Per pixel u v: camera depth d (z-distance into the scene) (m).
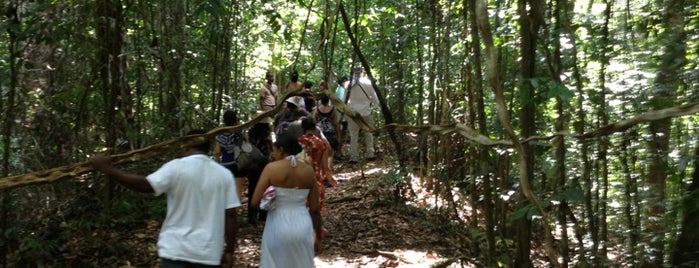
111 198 7.45
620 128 2.70
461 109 8.32
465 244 7.49
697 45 4.26
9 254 5.93
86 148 7.41
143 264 6.44
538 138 2.94
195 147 4.24
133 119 7.87
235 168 7.92
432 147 9.55
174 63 8.82
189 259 4.03
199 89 10.44
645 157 5.09
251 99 14.52
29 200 6.67
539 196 4.51
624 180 5.37
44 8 6.43
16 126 6.57
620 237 5.87
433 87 9.53
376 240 7.82
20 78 6.64
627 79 4.79
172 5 9.04
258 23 13.39
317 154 7.23
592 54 4.89
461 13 7.63
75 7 6.78
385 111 4.03
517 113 5.20
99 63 6.99
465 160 8.50
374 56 12.98
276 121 9.81
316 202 5.07
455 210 7.53
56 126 7.19
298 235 4.77
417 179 10.73
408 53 11.51
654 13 4.57
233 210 4.28
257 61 14.84
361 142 15.30
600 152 4.94
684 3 4.32
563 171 4.50
